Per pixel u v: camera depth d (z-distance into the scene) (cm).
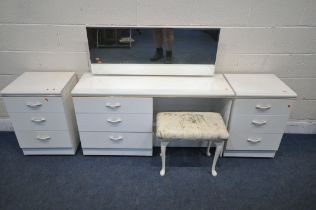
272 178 172
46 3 169
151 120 170
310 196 158
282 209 148
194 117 164
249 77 188
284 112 166
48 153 190
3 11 170
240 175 174
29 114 168
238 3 170
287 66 194
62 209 147
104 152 188
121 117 168
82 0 168
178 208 148
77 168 178
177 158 190
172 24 178
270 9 172
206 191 160
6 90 160
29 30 178
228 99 166
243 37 182
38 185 163
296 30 179
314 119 217
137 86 166
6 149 197
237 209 148
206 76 186
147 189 161
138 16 175
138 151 187
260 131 175
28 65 192
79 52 188
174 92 160
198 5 171
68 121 176
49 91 160
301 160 189
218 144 159
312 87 202
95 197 155
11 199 153
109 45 171
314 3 169
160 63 179
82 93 157
